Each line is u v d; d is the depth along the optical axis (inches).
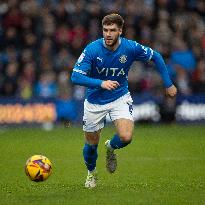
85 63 1085.1
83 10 2792.8
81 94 2508.6
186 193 1063.0
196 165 1435.8
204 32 2844.5
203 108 2475.4
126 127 1094.4
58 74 2581.2
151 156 1601.9
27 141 1929.1
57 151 1707.7
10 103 2375.7
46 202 995.3
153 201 992.9
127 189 1114.7
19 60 2618.1
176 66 2593.5
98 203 979.9
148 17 2802.7
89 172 1153.4
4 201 1008.9
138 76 2568.9
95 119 1126.4
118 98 1123.3
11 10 2746.1
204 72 2664.9
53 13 2790.4
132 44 1117.7
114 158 1163.9
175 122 2454.5
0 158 1581.0
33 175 1043.9
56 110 2386.8
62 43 2706.7
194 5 2955.2
